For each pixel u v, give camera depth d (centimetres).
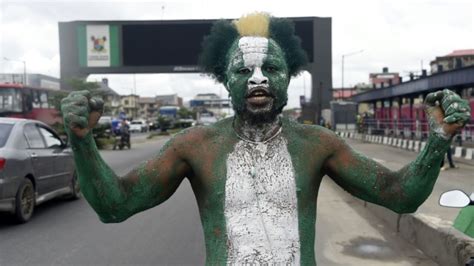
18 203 745
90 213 848
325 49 3519
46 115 2712
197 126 220
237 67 206
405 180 203
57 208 897
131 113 10375
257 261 192
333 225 710
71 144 188
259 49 206
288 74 224
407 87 2203
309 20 3503
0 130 766
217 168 204
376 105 3300
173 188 218
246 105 203
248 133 208
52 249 612
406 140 2009
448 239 497
